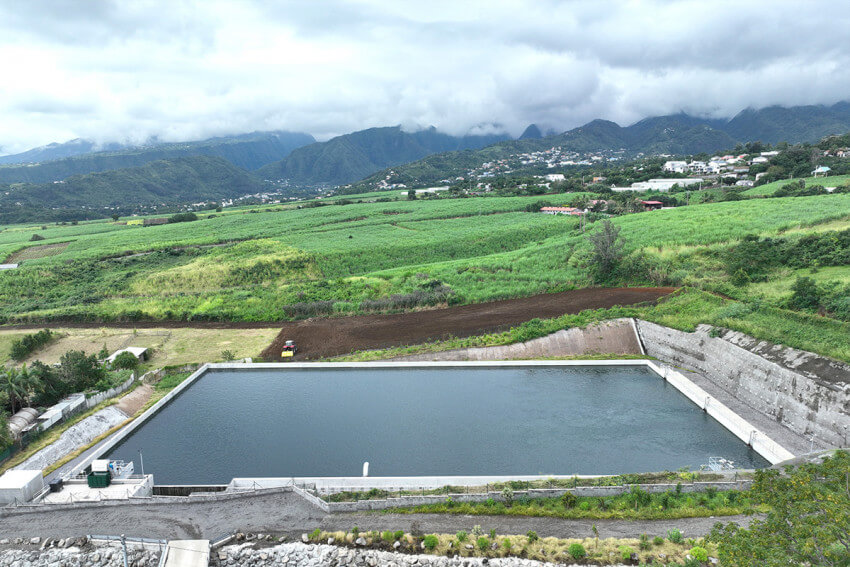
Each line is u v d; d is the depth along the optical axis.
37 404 54.81
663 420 52.22
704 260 81.81
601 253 88.12
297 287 99.75
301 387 62.72
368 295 93.25
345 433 51.62
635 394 58.00
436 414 54.84
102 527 36.78
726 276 74.50
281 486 40.44
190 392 62.38
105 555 34.28
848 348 47.59
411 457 46.97
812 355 48.94
